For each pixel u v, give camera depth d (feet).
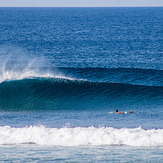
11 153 140.56
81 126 185.88
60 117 206.80
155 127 185.26
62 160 131.75
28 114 213.05
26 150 144.97
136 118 206.08
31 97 253.85
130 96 263.49
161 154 139.85
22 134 163.12
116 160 131.95
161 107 236.63
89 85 283.59
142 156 137.28
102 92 270.67
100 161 131.03
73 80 292.20
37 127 172.86
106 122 195.62
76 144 154.71
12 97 253.24
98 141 157.89
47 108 231.09
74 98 257.14
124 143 156.35
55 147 150.41
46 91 267.18
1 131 165.68
